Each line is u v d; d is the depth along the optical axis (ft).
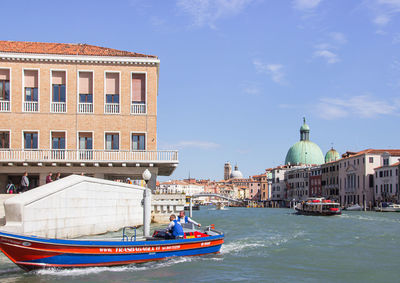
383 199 316.40
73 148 117.80
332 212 233.14
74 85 118.52
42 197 68.13
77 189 78.33
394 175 303.07
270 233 111.45
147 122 120.26
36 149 114.73
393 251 77.92
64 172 116.88
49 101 117.60
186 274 53.93
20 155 114.11
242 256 69.15
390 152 330.34
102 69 119.65
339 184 396.16
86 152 116.26
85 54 119.44
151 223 126.11
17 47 121.70
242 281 51.34
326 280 53.26
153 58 120.88
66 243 51.62
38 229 67.21
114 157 116.98
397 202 295.48
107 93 120.16
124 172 119.14
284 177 565.94
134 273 53.72
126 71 120.37
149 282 49.42
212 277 52.85
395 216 225.15
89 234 82.84
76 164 114.62
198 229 75.05
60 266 52.16
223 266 59.72
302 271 58.34
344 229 128.16
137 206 106.32
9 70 116.88
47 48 122.31
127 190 99.96
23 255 50.01
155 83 121.19
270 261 65.21
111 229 92.12
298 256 70.74
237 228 130.21
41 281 48.26
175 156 118.52
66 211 74.84
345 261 66.80
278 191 570.87
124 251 56.08
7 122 116.16
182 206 128.88
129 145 119.34
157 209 126.82
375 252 76.54
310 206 251.39
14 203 63.52
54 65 118.21
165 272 54.70
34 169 115.85
